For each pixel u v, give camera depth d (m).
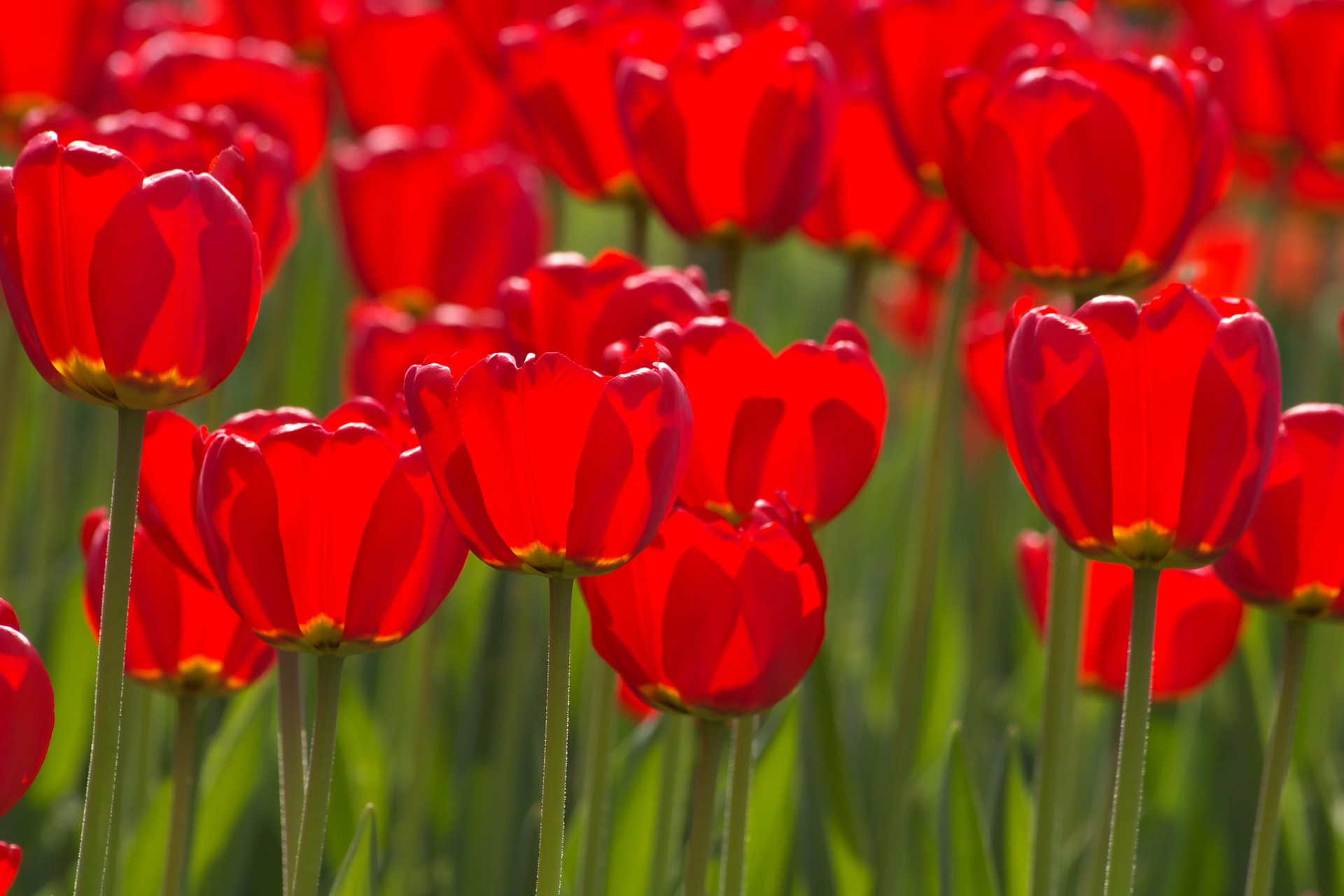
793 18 2.03
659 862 1.80
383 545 1.59
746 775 1.68
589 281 1.73
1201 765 2.04
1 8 2.03
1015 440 1.62
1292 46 2.04
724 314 1.72
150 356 1.57
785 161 1.81
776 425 1.67
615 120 1.89
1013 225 1.71
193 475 1.63
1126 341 1.59
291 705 1.65
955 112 1.72
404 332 1.91
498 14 2.06
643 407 1.57
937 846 1.86
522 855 1.87
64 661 2.03
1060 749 1.75
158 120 1.73
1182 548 1.60
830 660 1.88
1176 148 1.69
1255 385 1.59
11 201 1.56
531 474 1.57
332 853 1.90
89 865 1.59
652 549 1.61
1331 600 1.67
